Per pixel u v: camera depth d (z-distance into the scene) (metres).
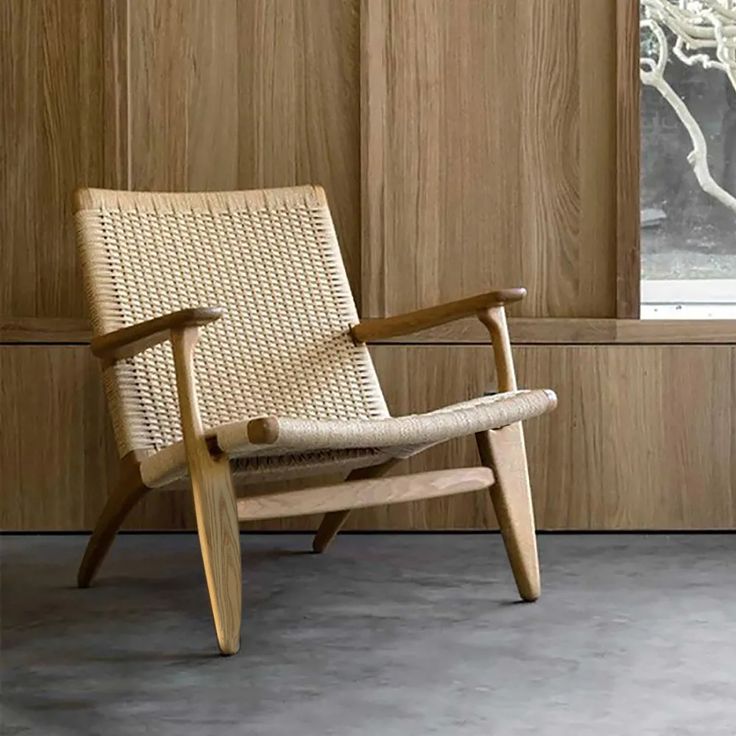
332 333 2.45
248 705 1.62
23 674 1.78
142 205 2.40
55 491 2.79
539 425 2.77
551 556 2.56
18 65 2.81
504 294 2.17
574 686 1.68
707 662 1.79
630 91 2.75
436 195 2.79
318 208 2.55
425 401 2.76
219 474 1.88
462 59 2.79
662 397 2.76
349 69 2.81
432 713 1.57
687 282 2.95
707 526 2.77
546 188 2.80
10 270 2.83
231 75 2.81
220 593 1.86
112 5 2.77
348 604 2.18
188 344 1.89
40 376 2.77
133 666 1.82
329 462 2.12
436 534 2.81
